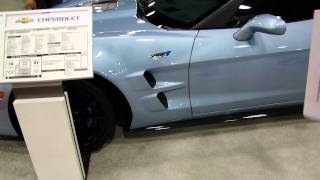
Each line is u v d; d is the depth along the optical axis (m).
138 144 2.56
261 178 2.28
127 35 2.21
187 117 2.44
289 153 2.48
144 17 2.45
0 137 2.41
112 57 2.14
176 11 2.44
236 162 2.41
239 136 2.63
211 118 2.72
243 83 2.35
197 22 2.35
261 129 2.69
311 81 1.34
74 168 2.11
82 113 2.31
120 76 2.15
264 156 2.46
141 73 2.17
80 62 1.71
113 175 2.32
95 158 2.45
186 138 2.61
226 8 2.36
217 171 2.34
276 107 2.57
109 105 2.24
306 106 1.37
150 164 2.40
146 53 2.17
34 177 2.33
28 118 1.87
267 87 2.41
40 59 1.71
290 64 2.34
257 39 2.25
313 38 1.32
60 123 1.91
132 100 2.25
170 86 2.27
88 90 2.15
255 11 2.43
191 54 2.20
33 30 1.73
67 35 1.73
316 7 2.44
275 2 2.45
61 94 1.84
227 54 2.22
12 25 1.73
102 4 2.60
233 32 2.27
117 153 2.49
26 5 4.66
